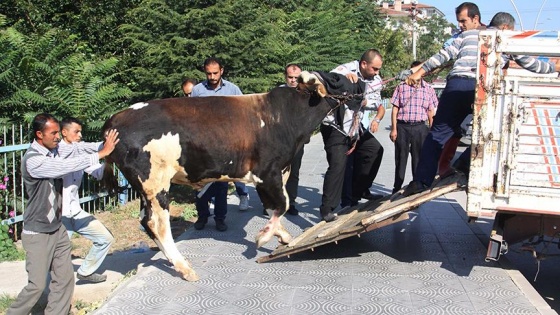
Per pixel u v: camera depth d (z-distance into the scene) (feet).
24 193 25.90
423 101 26.53
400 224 25.77
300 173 40.40
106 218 29.22
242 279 18.42
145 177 17.65
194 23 35.14
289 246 19.69
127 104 37.73
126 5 44.16
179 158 17.94
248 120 18.74
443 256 21.11
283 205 19.70
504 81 16.97
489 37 16.89
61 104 29.37
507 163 17.20
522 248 19.60
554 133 16.88
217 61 23.89
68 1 43.70
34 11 41.24
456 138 21.99
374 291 17.44
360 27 105.60
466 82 19.83
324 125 22.43
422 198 18.31
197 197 24.07
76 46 37.55
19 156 26.00
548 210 17.17
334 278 18.62
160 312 15.67
